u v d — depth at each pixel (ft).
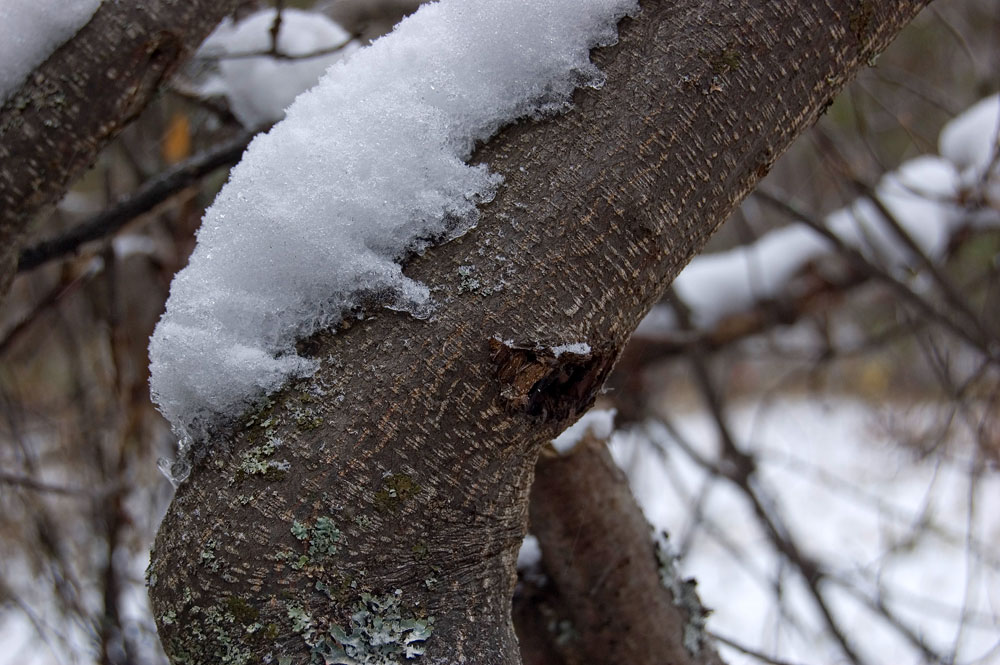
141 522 6.81
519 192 2.77
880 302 9.96
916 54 10.27
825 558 10.00
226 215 2.78
